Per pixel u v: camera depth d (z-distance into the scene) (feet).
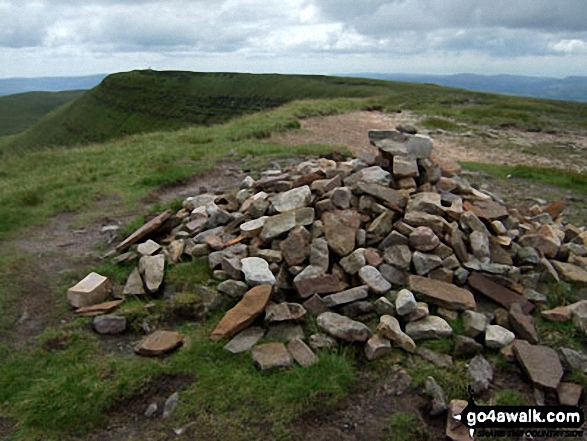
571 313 15.61
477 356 13.78
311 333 14.66
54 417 11.64
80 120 298.97
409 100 104.06
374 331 14.71
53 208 26.76
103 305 16.24
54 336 14.73
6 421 11.68
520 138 59.98
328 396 12.24
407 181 21.39
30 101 531.91
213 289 16.55
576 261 19.29
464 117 75.36
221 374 13.00
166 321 15.76
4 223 24.13
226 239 19.74
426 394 12.46
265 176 29.94
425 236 17.52
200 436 11.19
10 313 16.02
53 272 19.08
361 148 45.39
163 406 12.20
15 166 40.78
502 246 18.80
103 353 14.19
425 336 14.47
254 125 55.01
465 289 16.61
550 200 31.19
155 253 19.48
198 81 326.03
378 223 18.60
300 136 51.29
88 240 22.52
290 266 17.13
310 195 20.65
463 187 22.94
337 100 90.48
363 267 16.62
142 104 303.48
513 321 15.26
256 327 14.90
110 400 12.17
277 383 12.59
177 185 31.14
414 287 16.10
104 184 31.40
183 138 48.21
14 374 13.12
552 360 13.33
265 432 11.27
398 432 11.35
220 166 35.81
